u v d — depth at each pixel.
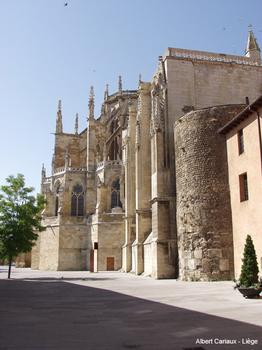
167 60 43.97
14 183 44.72
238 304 17.16
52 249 67.69
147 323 13.20
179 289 25.48
